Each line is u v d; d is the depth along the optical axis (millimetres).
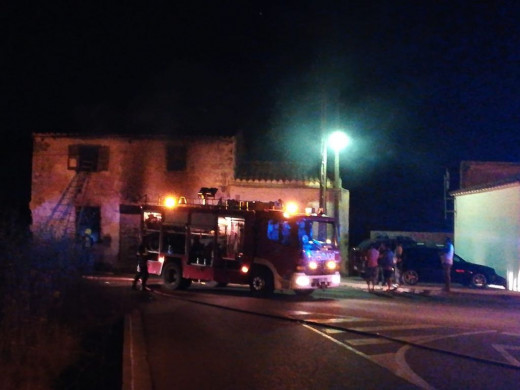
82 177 32219
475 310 18719
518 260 25656
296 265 20172
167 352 11320
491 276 27156
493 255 28281
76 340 12242
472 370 10062
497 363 10531
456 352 11461
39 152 32562
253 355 11102
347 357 10977
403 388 8852
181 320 15117
